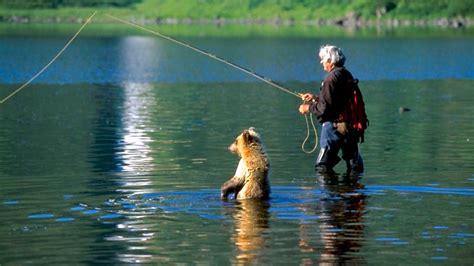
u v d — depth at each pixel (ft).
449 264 81.51
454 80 303.48
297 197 108.78
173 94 248.73
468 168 130.11
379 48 510.99
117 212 100.73
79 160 138.41
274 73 341.00
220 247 86.74
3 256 84.02
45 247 86.99
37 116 196.85
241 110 206.69
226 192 107.86
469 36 654.94
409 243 88.02
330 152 130.72
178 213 100.17
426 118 191.01
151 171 128.06
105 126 178.91
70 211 101.40
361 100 130.93
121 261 82.64
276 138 161.68
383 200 107.34
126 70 349.61
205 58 431.84
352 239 89.40
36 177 123.44
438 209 102.22
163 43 579.07
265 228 93.35
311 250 85.66
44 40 593.42
